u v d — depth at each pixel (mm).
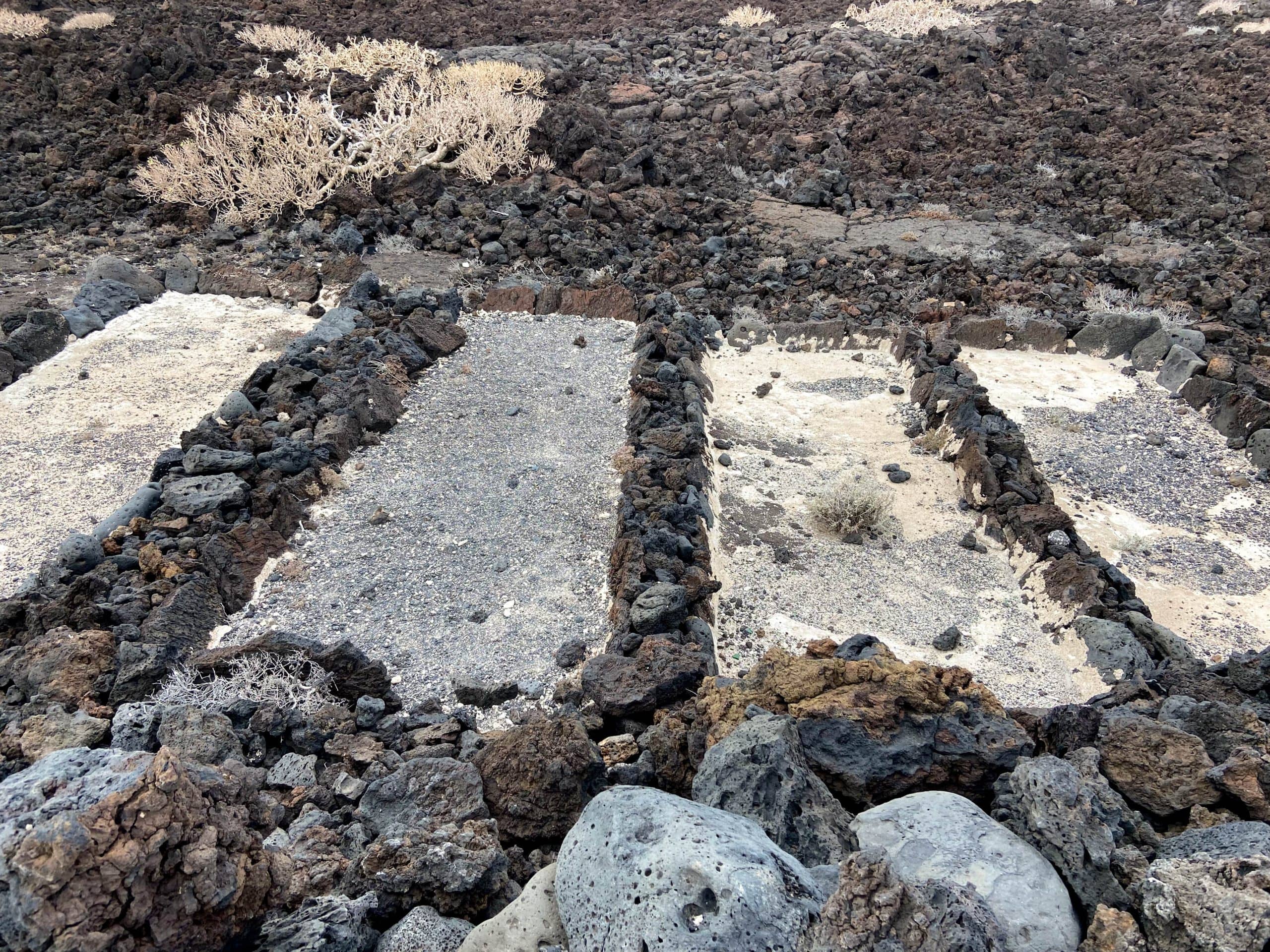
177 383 5719
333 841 2682
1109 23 16172
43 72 11234
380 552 4332
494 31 14930
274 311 6762
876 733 2863
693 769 2967
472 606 4023
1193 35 15062
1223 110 11953
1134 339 6797
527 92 11523
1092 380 6570
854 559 4742
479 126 9398
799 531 4930
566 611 4012
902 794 2834
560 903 2209
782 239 8594
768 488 5250
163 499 4352
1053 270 8016
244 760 3127
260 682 3404
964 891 2098
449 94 10398
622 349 6383
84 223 8086
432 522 4555
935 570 4703
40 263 7141
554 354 6285
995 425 5562
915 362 6367
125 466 4887
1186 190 9500
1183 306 7336
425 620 3936
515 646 3803
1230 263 8281
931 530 4992
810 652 3309
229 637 3756
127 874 1865
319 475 4750
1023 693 3930
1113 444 5848
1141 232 9031
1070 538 4707
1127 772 2949
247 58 12336
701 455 5121
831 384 6379
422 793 2828
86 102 10602
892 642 4199
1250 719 3115
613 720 3326
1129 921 2166
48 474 4785
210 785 2191
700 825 2137
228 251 7680
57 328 6016
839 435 5816
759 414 5992
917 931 1898
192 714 3131
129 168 9008
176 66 11148
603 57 13625
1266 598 4645
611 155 9562
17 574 4070
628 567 4039
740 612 4293
